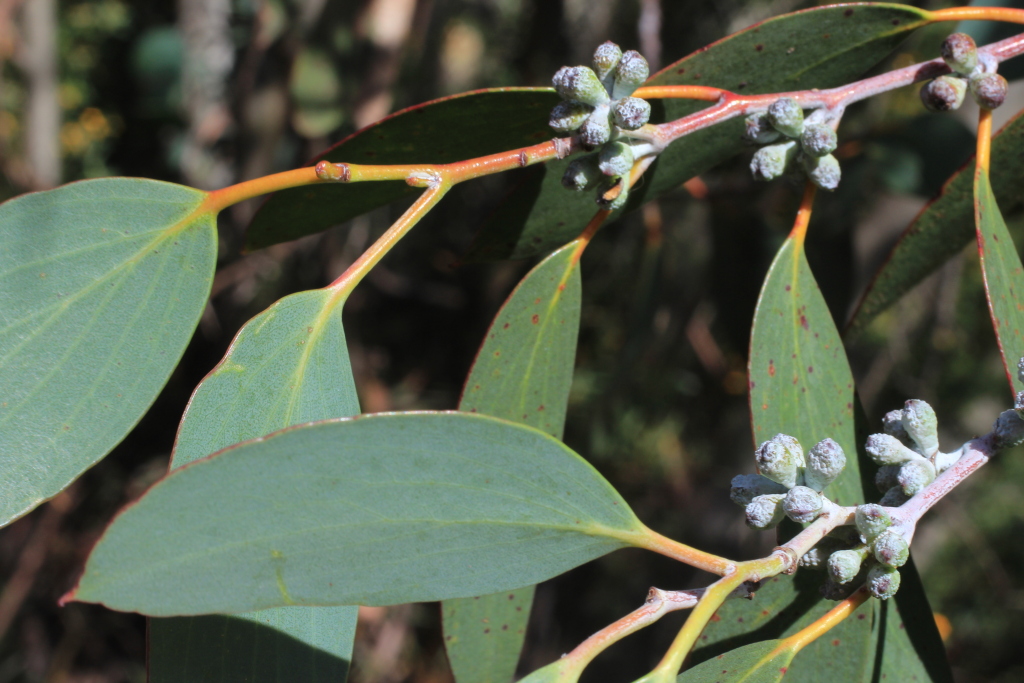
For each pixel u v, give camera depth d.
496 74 1.54
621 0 1.18
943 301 1.06
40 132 1.52
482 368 0.47
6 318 0.43
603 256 1.59
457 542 0.41
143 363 0.44
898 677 0.45
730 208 0.95
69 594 0.40
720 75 0.48
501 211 0.49
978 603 1.69
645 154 0.45
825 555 0.43
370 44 0.95
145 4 2.04
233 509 0.41
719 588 0.41
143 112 1.85
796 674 0.46
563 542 0.42
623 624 0.41
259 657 0.43
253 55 1.05
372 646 1.77
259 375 0.43
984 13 0.47
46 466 0.43
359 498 0.41
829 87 0.49
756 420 0.46
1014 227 1.28
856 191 0.92
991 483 1.67
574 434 1.75
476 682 0.48
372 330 1.97
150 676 0.42
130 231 0.44
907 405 0.43
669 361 1.54
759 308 0.47
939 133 0.81
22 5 1.41
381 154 0.48
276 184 0.44
